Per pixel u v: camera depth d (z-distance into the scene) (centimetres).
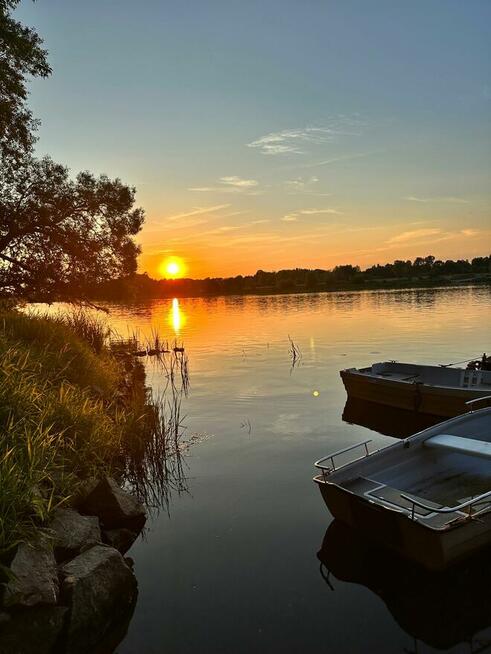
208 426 1100
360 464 652
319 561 553
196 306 6400
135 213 1819
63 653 407
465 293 6856
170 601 487
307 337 2644
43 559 441
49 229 1691
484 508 530
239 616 464
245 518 657
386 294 7538
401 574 530
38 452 575
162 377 1719
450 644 424
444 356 1952
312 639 431
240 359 2056
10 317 1206
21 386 719
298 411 1234
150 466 839
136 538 612
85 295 1808
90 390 1040
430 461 693
